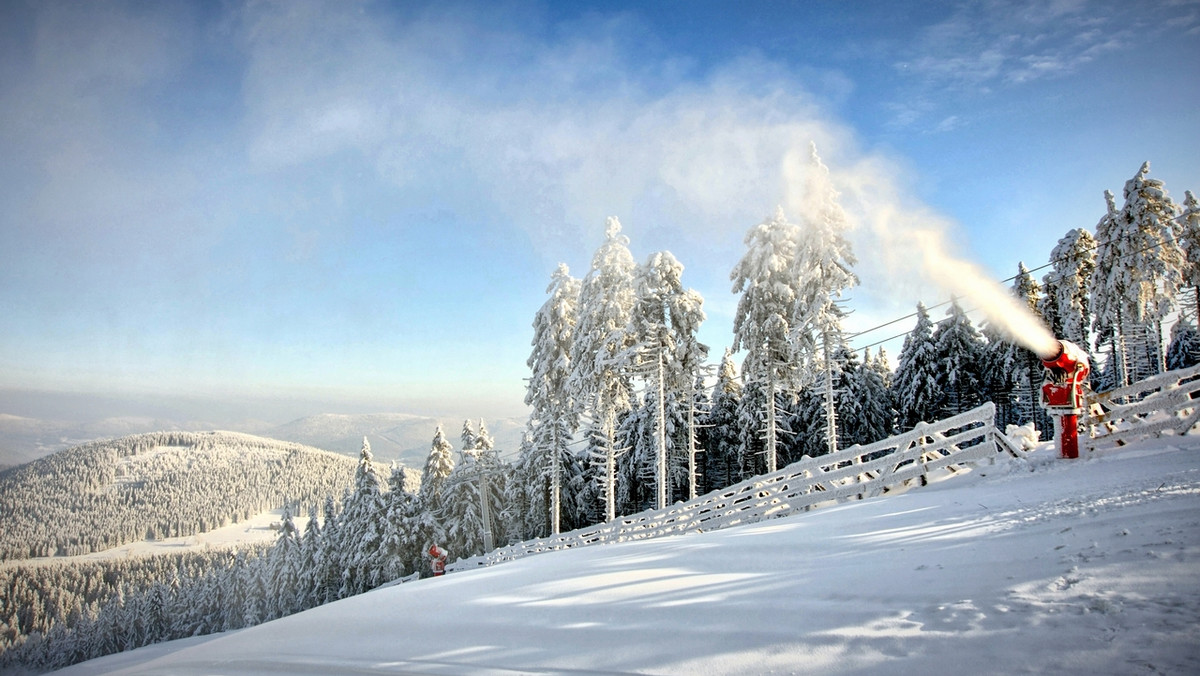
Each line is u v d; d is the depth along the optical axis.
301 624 8.96
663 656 5.46
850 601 5.70
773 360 26.75
